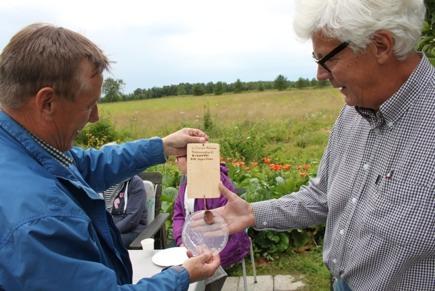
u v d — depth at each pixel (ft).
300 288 12.47
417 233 4.17
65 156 4.36
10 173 3.52
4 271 3.24
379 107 4.45
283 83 140.56
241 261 11.71
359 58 4.18
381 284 4.55
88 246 3.67
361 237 4.72
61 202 3.55
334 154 5.47
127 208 12.16
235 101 99.71
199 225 5.44
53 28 3.95
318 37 4.29
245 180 16.80
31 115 3.87
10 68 3.73
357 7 3.92
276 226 5.96
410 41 4.01
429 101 4.21
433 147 4.13
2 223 3.28
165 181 17.67
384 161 4.48
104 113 50.34
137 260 7.63
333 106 77.41
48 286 3.32
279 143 43.42
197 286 6.56
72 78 3.79
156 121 64.13
